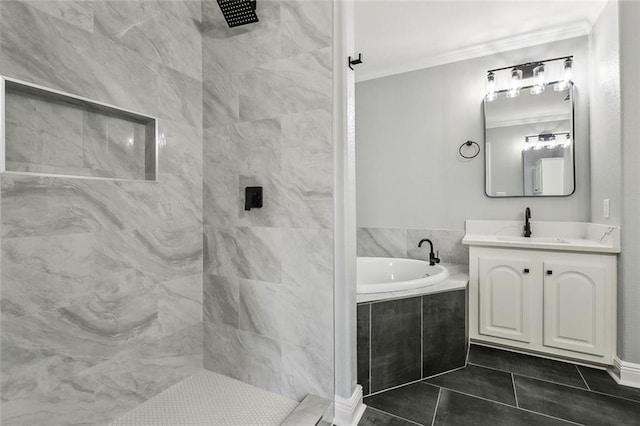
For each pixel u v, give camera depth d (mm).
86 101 1231
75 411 1231
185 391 1608
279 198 1596
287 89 1568
